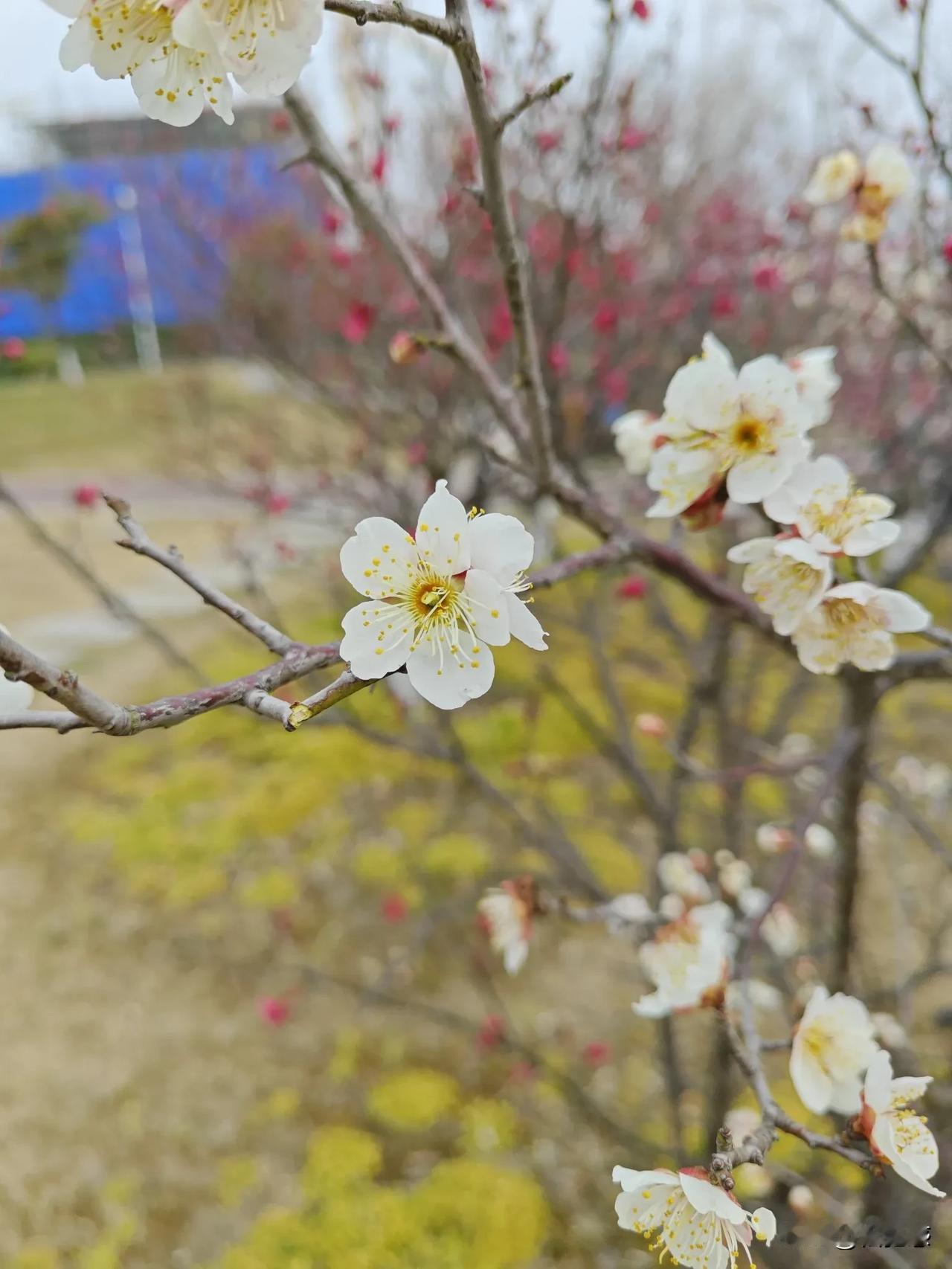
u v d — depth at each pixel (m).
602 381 4.11
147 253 7.18
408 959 4.30
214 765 6.03
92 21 0.98
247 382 8.57
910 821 2.33
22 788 5.99
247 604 7.66
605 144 3.15
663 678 5.21
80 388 11.27
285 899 4.89
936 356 1.97
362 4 0.98
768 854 3.39
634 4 2.59
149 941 4.69
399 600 1.02
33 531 2.30
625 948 4.50
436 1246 3.09
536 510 3.24
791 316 4.63
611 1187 3.30
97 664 7.11
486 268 4.49
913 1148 1.20
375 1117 3.66
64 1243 3.24
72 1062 4.00
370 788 5.63
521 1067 3.77
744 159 5.52
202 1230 3.26
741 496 1.30
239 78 0.95
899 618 1.30
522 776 4.79
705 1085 3.00
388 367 4.92
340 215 4.71
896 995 2.82
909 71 1.79
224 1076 3.92
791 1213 2.27
